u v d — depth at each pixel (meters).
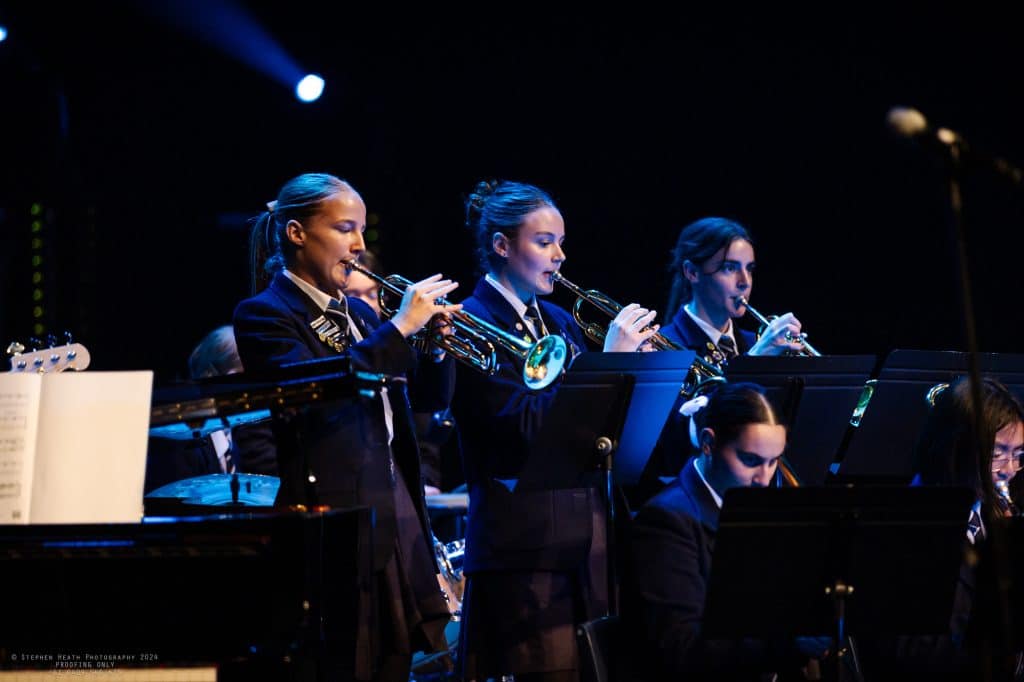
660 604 6.44
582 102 16.22
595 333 9.30
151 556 6.02
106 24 15.98
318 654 6.03
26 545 5.98
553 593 8.17
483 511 8.34
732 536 5.95
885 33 15.21
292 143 16.59
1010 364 8.72
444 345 8.08
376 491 7.05
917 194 15.22
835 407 8.52
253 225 8.73
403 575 7.20
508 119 16.34
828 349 15.60
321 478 7.00
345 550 6.54
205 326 16.84
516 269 8.80
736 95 15.84
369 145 16.48
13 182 15.98
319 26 16.06
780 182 15.74
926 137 5.48
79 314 16.33
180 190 16.72
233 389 6.30
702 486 6.76
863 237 15.46
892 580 6.21
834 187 15.55
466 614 8.42
